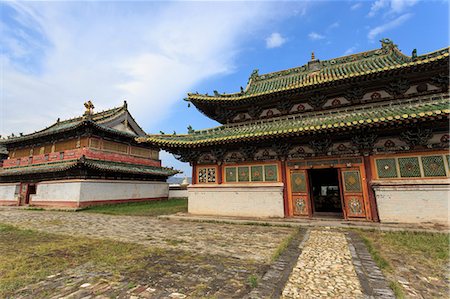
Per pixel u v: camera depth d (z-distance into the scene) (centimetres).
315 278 649
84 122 3036
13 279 664
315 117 1653
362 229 1265
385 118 1238
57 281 653
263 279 644
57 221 1822
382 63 1742
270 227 1413
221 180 1852
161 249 956
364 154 1475
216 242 1066
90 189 2972
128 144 3753
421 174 1338
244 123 1939
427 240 1019
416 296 553
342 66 1955
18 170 3544
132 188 3541
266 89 2100
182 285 621
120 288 607
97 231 1374
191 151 1950
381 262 759
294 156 1666
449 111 1108
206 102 1992
